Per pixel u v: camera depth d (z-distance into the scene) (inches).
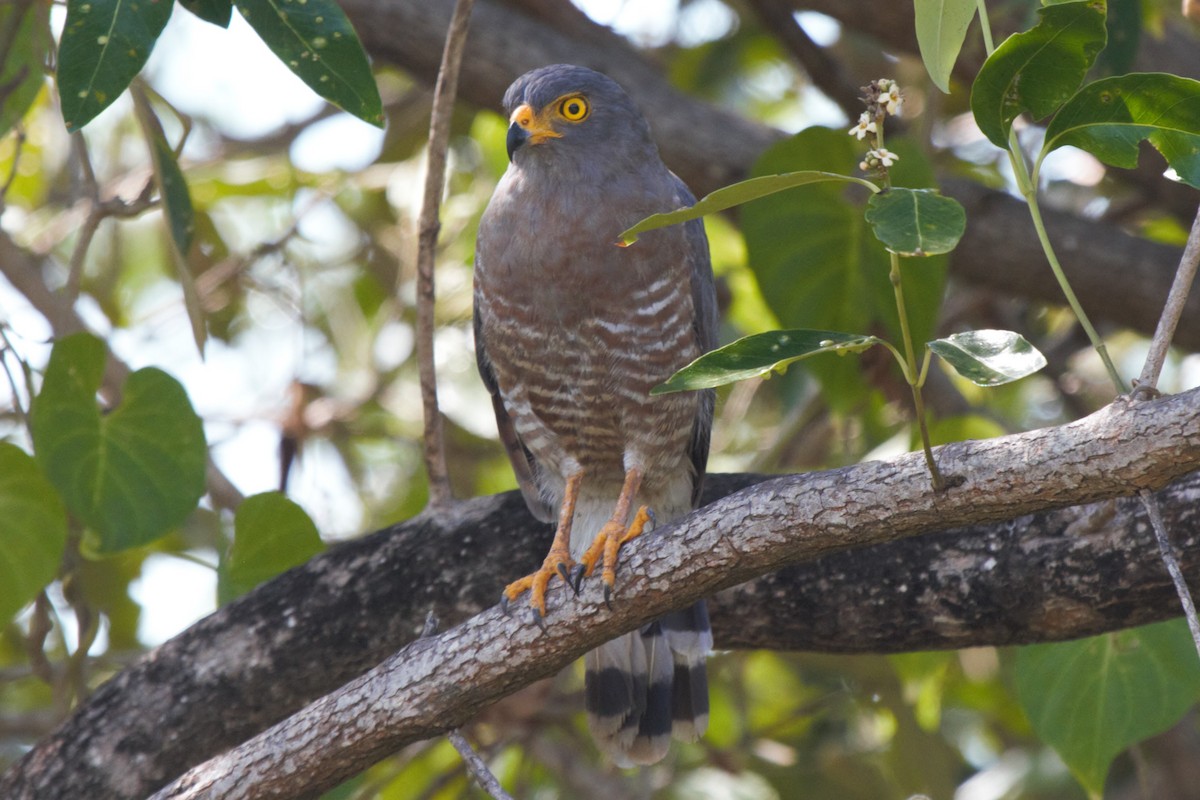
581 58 409.4
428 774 451.2
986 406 467.8
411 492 458.9
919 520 204.4
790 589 276.5
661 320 319.6
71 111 233.8
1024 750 468.8
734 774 420.5
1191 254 190.9
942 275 349.7
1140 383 191.3
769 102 567.8
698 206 191.5
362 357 485.7
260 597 296.8
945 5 208.5
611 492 351.3
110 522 304.8
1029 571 255.8
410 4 399.9
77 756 287.7
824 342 191.6
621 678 321.4
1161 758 433.7
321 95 245.6
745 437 503.8
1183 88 195.9
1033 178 202.5
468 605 291.7
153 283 540.7
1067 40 194.1
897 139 337.4
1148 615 252.7
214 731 289.7
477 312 341.1
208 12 250.4
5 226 498.3
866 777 436.1
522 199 320.8
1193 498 242.2
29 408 316.5
